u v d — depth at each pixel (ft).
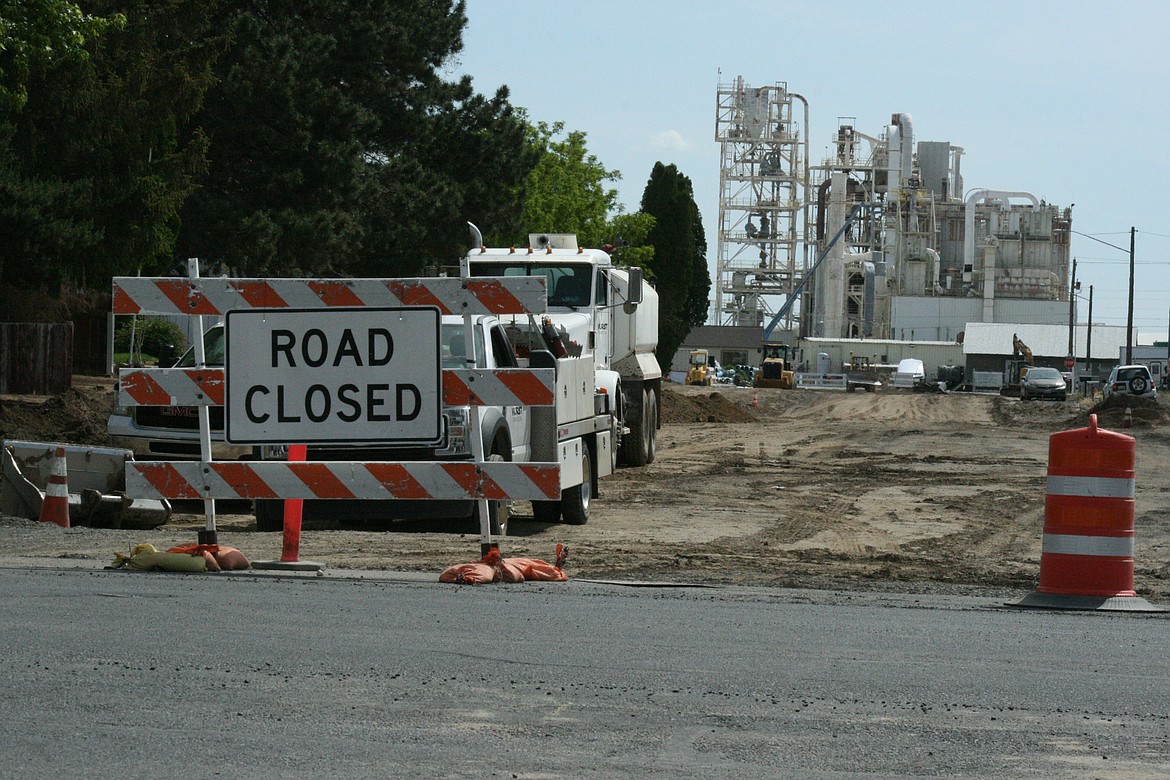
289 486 92.27
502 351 137.39
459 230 389.80
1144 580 105.09
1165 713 53.06
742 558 116.47
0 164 253.85
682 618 73.82
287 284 90.27
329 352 89.66
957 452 290.15
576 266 197.26
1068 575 85.92
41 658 57.57
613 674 57.57
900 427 395.14
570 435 143.74
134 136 289.74
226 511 148.56
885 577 104.94
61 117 277.03
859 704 53.21
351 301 89.66
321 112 347.56
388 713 49.60
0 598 73.92
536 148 427.74
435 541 120.57
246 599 76.28
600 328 201.05
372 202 371.97
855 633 70.44
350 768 42.24
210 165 323.78
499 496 90.99
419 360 88.99
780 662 61.41
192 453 141.38
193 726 46.98
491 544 92.02
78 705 49.57
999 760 45.29
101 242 280.31
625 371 233.76
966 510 172.35
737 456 273.75
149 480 92.84
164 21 306.35
